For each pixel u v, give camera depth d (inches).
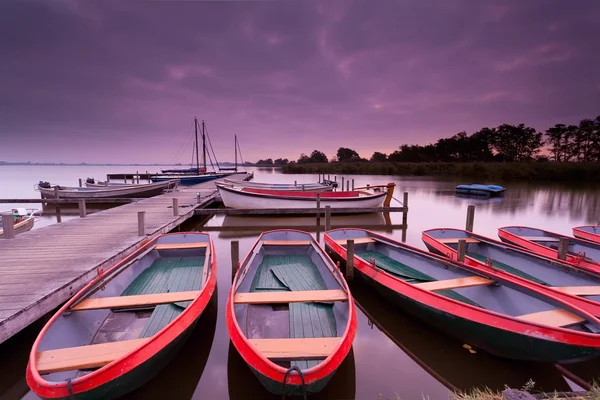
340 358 146.6
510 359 190.7
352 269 303.4
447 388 179.5
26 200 748.6
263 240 352.2
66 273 259.8
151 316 208.1
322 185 1019.3
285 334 199.5
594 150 2886.3
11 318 186.9
